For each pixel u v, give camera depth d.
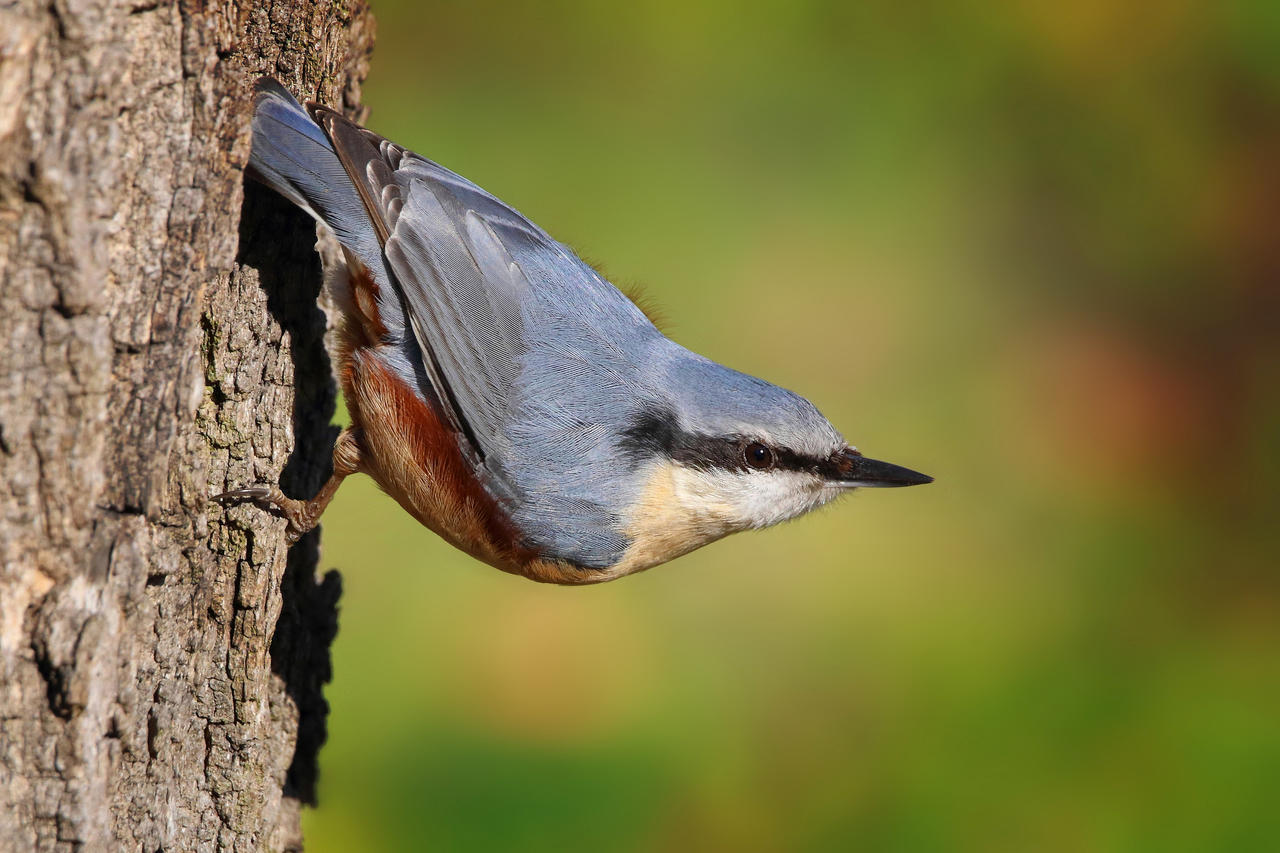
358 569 10.56
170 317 5.45
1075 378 12.59
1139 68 13.99
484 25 13.47
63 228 4.75
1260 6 14.07
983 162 13.61
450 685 10.17
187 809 6.55
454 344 6.87
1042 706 10.43
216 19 5.61
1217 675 10.57
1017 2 14.05
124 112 5.11
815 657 10.78
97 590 5.08
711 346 12.17
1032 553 11.60
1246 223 13.32
